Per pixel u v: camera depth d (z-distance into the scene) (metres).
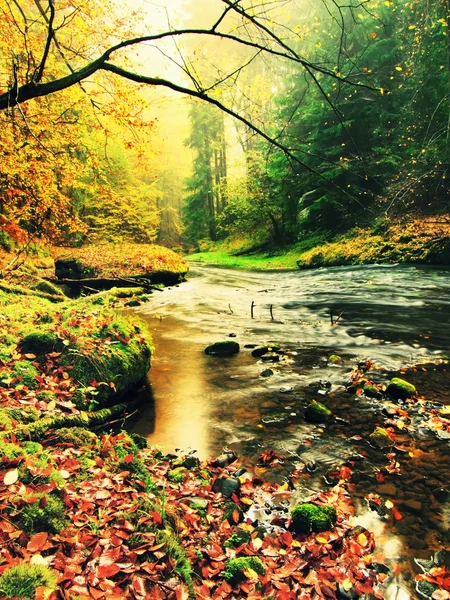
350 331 8.09
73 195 19.69
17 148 8.36
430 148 15.76
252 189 27.31
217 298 13.11
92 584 1.77
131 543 2.13
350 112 19.19
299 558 2.43
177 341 7.84
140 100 7.53
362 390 5.02
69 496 2.37
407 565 2.39
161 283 15.84
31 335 4.61
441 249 15.41
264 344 7.38
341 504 2.94
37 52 7.50
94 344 4.73
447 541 2.58
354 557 2.43
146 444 3.85
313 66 3.66
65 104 9.05
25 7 8.73
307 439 3.94
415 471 3.34
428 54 14.70
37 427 3.15
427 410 4.42
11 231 10.16
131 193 26.20
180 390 5.28
